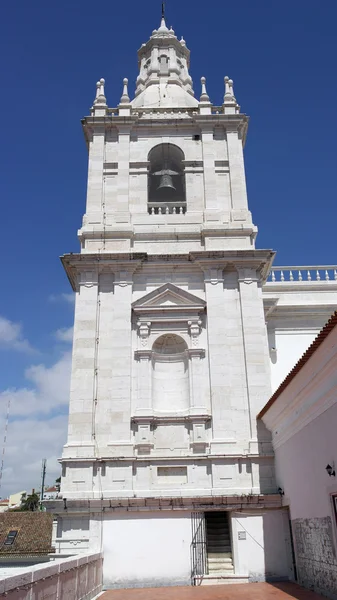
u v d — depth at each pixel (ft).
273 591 61.05
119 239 88.12
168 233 88.99
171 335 83.10
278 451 73.00
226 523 77.51
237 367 80.48
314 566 59.57
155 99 103.30
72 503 71.15
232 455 74.49
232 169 94.22
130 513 71.82
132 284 85.15
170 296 84.43
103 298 84.64
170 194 100.07
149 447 75.36
